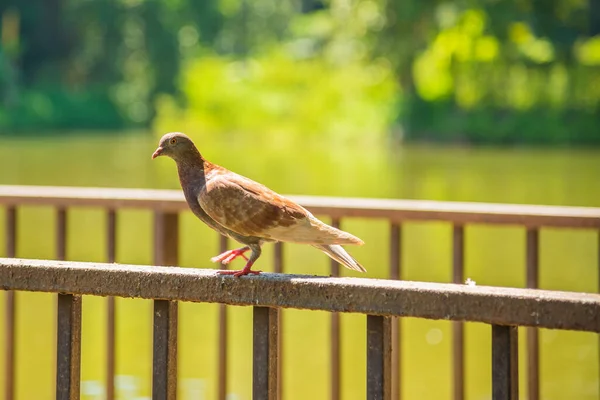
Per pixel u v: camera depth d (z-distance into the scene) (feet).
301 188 73.87
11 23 228.63
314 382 26.99
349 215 18.17
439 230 53.93
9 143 143.13
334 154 119.24
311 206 18.39
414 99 161.07
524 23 158.81
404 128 159.22
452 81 155.02
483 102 151.43
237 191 12.28
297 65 184.75
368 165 98.43
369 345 10.89
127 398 25.16
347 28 177.27
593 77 148.77
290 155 117.08
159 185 76.23
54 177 82.43
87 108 222.28
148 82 239.30
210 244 47.47
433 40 160.45
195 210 12.90
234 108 181.78
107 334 19.52
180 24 245.45
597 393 25.94
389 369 10.96
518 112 149.48
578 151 124.36
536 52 151.84
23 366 28.12
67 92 224.94
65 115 217.56
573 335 32.48
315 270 41.45
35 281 11.56
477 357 29.66
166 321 11.49
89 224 54.75
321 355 29.78
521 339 30.76
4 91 209.26
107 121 224.12
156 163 100.27
